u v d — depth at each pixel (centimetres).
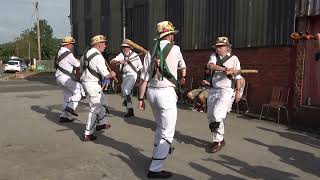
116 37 1817
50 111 1234
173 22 1440
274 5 1044
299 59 988
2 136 879
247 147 775
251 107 1127
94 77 816
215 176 611
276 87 1044
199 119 1063
